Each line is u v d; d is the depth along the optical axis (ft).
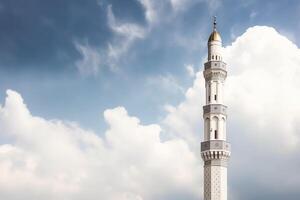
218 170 437.99
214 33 478.59
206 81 468.75
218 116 451.94
